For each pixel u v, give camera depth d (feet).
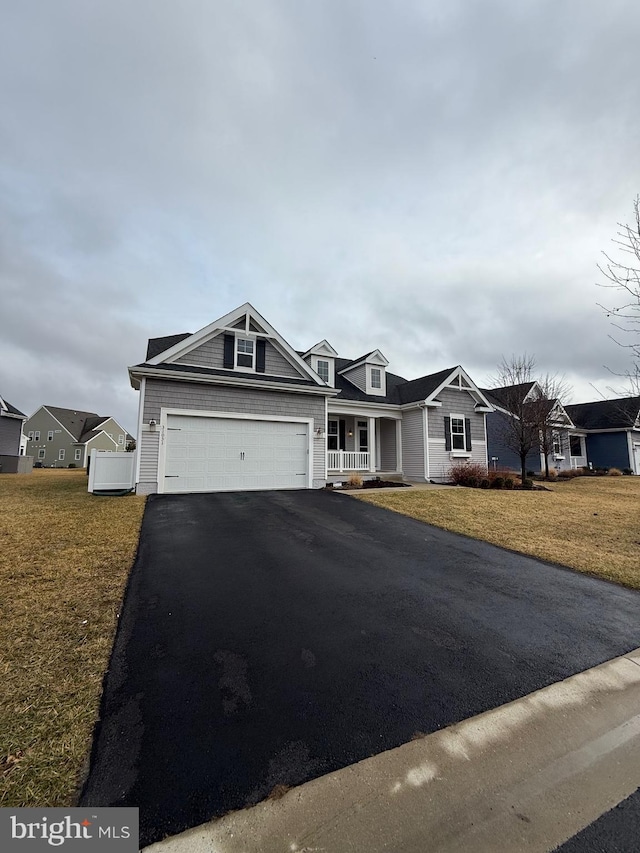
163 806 5.94
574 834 5.68
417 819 5.88
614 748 7.55
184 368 39.47
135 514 26.27
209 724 7.72
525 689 9.30
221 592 14.23
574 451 95.35
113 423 180.55
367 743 7.36
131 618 12.03
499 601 14.42
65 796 6.04
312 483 43.24
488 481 49.11
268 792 6.23
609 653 11.14
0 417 79.92
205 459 38.45
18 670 9.25
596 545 22.13
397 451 59.57
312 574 16.38
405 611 13.25
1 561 16.46
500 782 6.62
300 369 45.80
